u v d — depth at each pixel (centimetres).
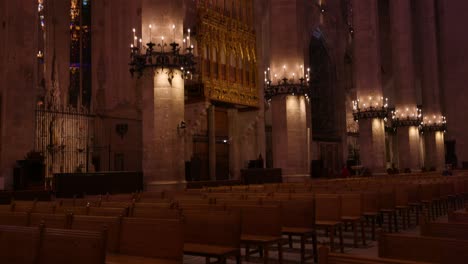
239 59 2781
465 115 4469
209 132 2714
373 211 1102
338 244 1020
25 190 1453
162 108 1524
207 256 590
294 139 2217
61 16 2945
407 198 1316
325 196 956
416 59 4769
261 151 2938
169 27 1563
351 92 4250
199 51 2478
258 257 886
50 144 2220
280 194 1024
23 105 1700
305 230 809
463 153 4444
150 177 1514
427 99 4416
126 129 2533
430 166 4350
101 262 395
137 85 2572
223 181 1961
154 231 521
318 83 3931
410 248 353
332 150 3838
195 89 2502
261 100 2939
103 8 2989
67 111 2394
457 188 1841
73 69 3080
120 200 1007
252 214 750
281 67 2266
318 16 3791
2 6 2083
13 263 447
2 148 1661
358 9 3216
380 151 3116
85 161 2397
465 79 4497
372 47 3172
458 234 427
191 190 1349
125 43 2642
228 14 2730
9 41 1705
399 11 3962
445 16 4641
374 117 3127
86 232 413
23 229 453
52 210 775
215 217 638
